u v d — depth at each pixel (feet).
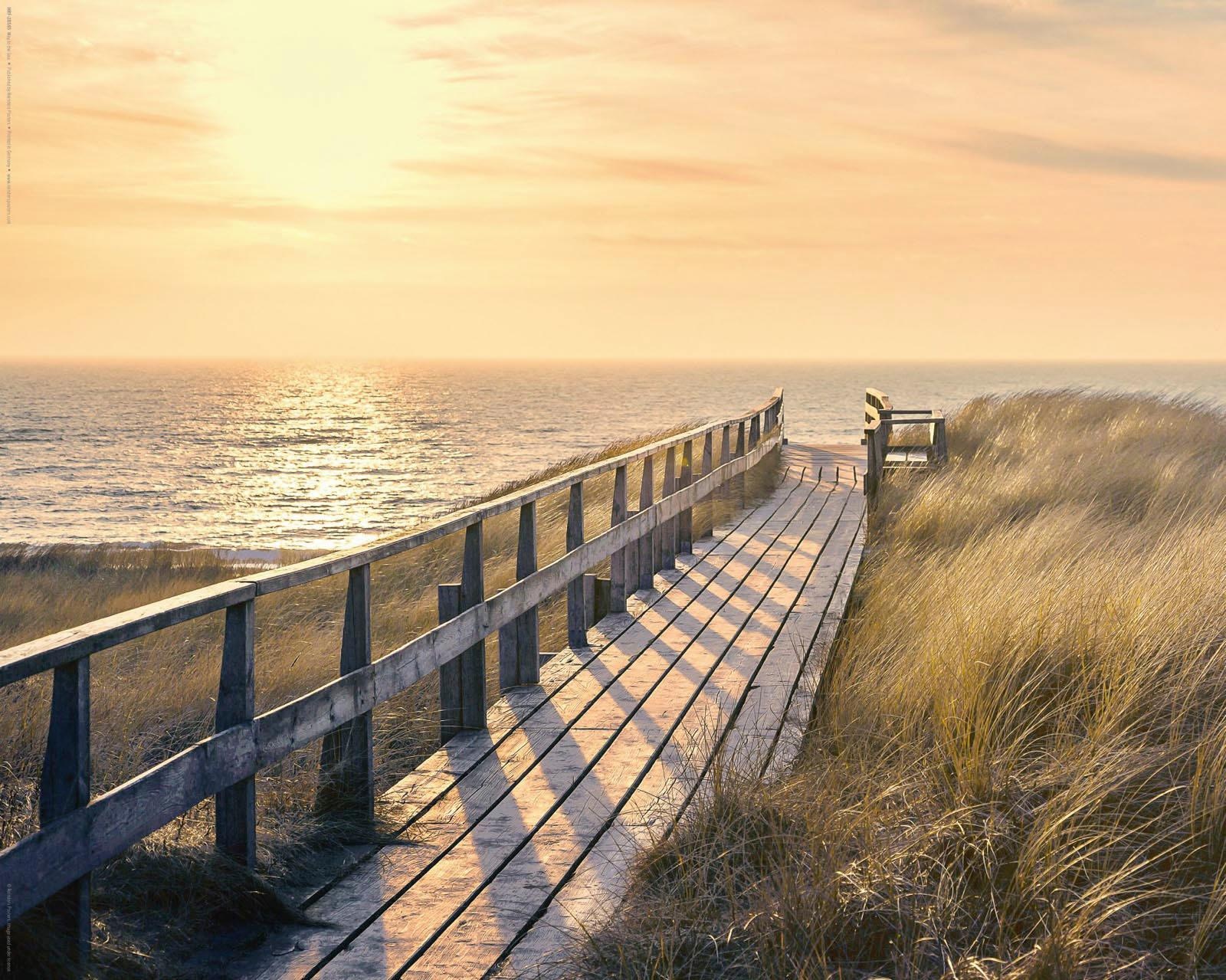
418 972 11.68
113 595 50.80
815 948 10.98
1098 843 13.25
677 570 36.50
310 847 14.74
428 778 17.74
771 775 16.42
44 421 538.06
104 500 213.05
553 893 13.62
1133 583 22.88
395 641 32.04
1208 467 48.08
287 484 240.12
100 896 12.37
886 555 36.29
